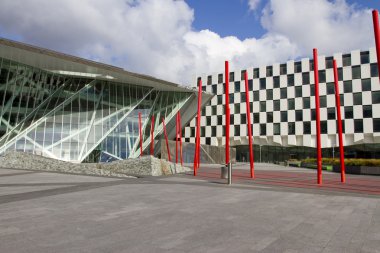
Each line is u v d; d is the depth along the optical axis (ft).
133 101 139.64
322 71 214.07
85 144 116.98
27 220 22.70
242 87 242.99
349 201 34.86
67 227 20.74
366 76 200.23
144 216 24.59
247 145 250.37
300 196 38.88
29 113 109.40
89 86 126.72
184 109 166.71
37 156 82.38
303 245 17.29
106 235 18.86
